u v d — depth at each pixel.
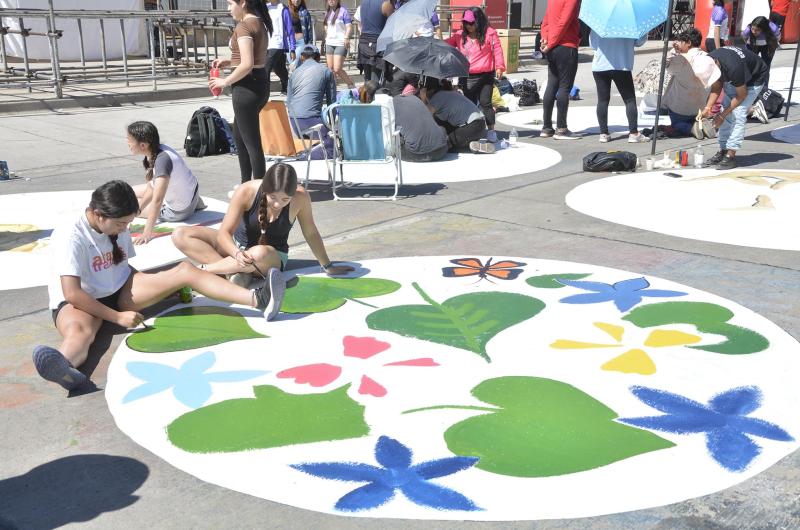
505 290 4.72
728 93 7.86
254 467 2.88
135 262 5.38
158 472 2.86
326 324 4.24
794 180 7.46
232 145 9.28
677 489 2.71
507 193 7.23
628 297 4.56
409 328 4.16
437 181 7.80
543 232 5.95
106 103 12.86
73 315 3.82
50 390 3.52
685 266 5.09
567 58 9.75
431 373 3.63
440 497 2.68
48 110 12.20
